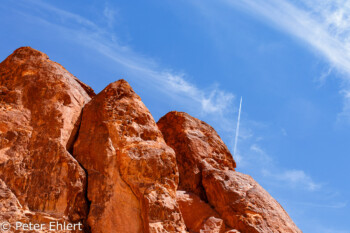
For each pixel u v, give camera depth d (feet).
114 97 50.88
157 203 44.11
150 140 49.14
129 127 48.67
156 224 43.06
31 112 47.21
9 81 49.44
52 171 43.88
